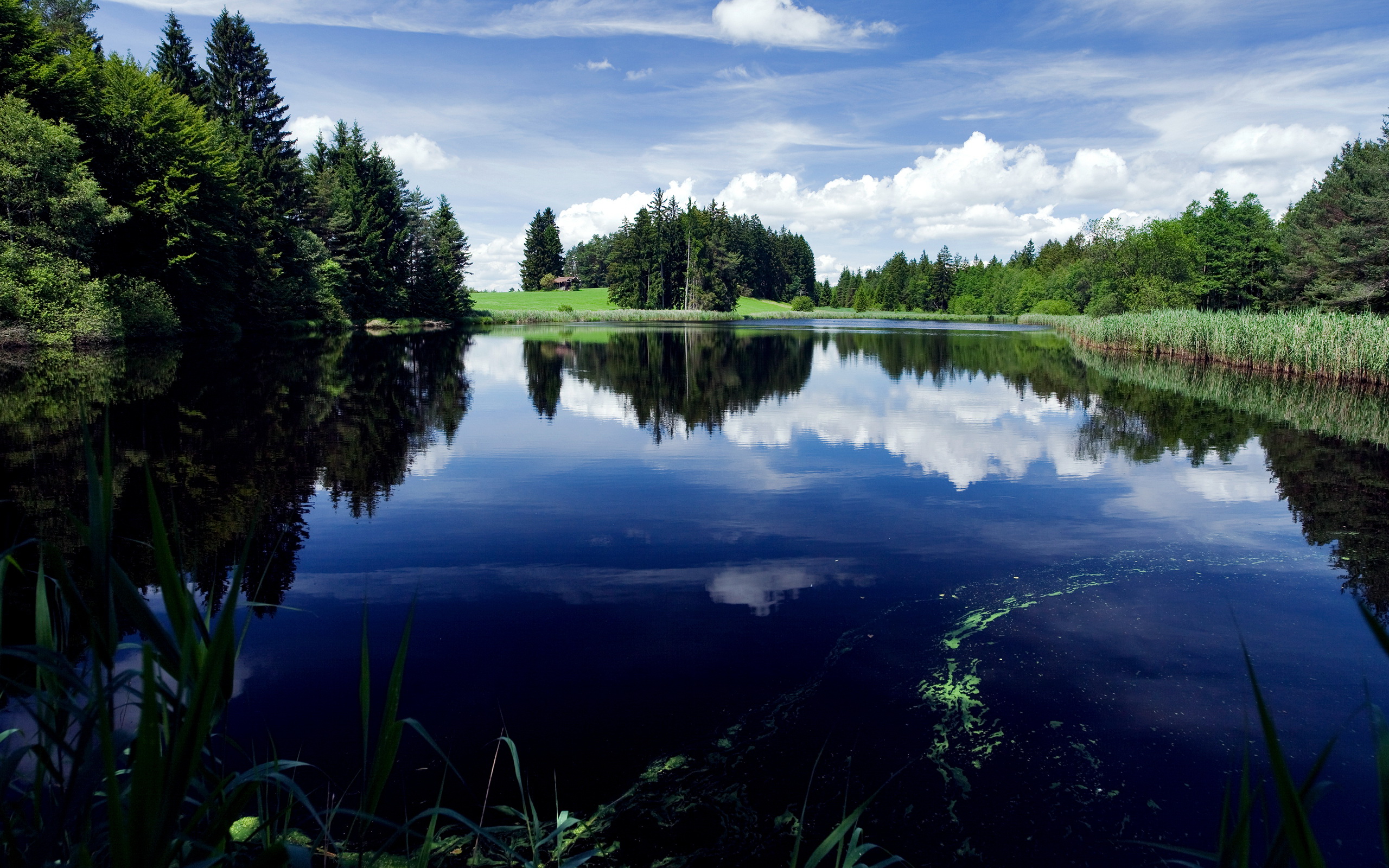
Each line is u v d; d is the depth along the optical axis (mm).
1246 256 43031
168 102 27312
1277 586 4910
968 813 2689
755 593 4730
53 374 15227
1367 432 10992
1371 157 31031
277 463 8172
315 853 2328
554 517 6445
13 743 2678
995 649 3963
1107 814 2701
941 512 6680
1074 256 78375
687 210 83938
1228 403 14188
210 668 1071
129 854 1019
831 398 14766
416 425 11039
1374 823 2674
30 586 4480
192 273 25891
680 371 20312
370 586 4797
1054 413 12781
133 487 6922
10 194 19672
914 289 100312
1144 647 4027
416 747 2998
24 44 22719
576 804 2695
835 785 2834
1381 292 27609
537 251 103000
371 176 48812
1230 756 3062
